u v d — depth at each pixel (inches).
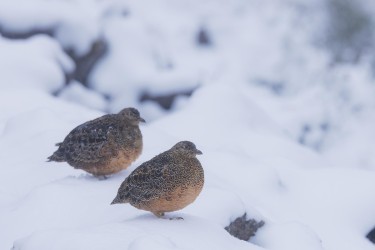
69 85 709.3
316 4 1034.7
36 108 547.8
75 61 732.0
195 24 970.7
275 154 564.4
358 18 1000.2
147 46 805.2
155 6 965.2
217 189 403.9
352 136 833.5
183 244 313.7
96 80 749.9
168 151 349.4
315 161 577.3
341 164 802.2
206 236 328.5
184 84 767.7
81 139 413.7
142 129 507.8
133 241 288.4
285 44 982.4
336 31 1002.7
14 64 660.1
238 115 606.9
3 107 602.2
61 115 550.6
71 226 364.2
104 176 415.2
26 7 712.4
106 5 854.5
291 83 941.2
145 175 346.6
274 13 1035.3
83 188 395.2
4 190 418.6
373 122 860.0
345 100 890.7
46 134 480.1
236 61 954.7
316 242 407.5
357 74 957.2
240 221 402.6
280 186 479.8
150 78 760.3
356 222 465.1
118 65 761.0
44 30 714.8
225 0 1030.4
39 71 666.8
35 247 303.1
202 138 568.7
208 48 965.8
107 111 740.0
